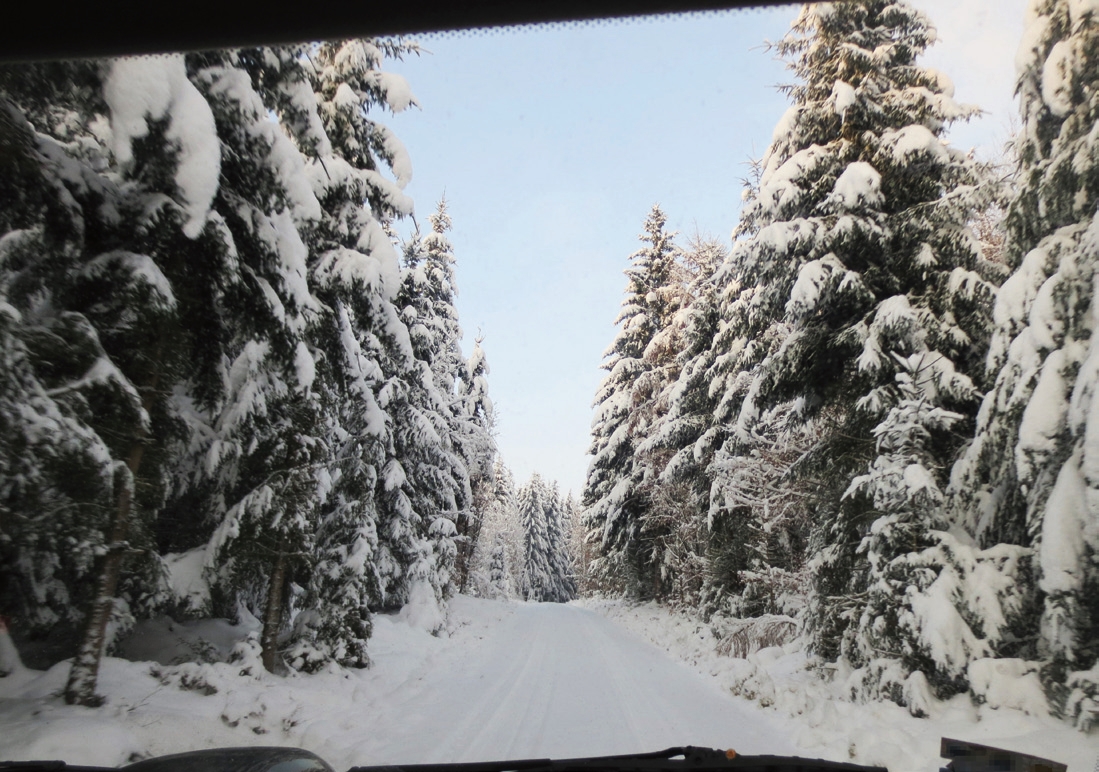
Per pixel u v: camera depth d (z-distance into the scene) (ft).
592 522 114.21
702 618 66.95
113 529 23.68
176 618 37.60
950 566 27.09
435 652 51.98
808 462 39.99
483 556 151.33
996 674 24.03
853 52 38.52
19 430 18.71
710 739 24.80
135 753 19.34
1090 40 24.70
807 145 41.60
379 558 59.57
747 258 40.01
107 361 22.24
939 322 34.27
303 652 35.45
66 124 26.68
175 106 21.89
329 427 41.11
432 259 94.73
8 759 16.78
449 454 82.23
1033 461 23.59
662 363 92.68
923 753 20.81
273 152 27.25
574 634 71.61
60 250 22.75
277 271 28.71
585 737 25.17
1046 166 27.02
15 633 27.73
